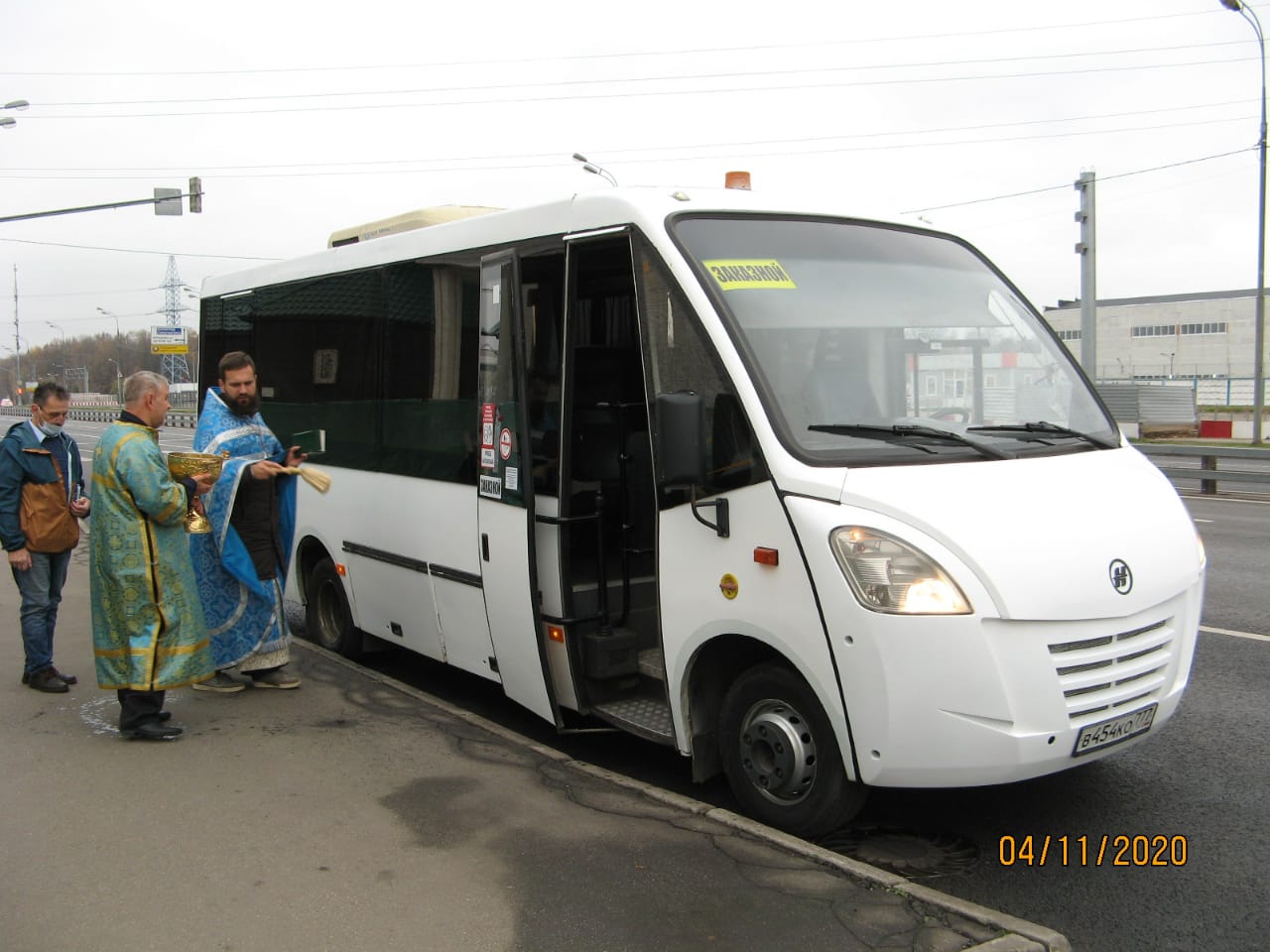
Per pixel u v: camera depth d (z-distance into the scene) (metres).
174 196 27.61
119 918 3.71
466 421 5.95
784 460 4.17
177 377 78.94
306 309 7.79
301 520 7.95
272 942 3.55
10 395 119.00
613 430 5.47
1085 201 22.97
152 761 5.26
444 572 6.21
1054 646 3.89
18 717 5.96
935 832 4.68
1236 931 3.81
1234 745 5.63
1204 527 14.02
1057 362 5.27
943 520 3.91
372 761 5.26
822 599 4.01
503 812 4.59
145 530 5.38
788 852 4.12
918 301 4.97
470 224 5.97
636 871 4.02
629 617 5.53
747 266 4.72
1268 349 79.12
